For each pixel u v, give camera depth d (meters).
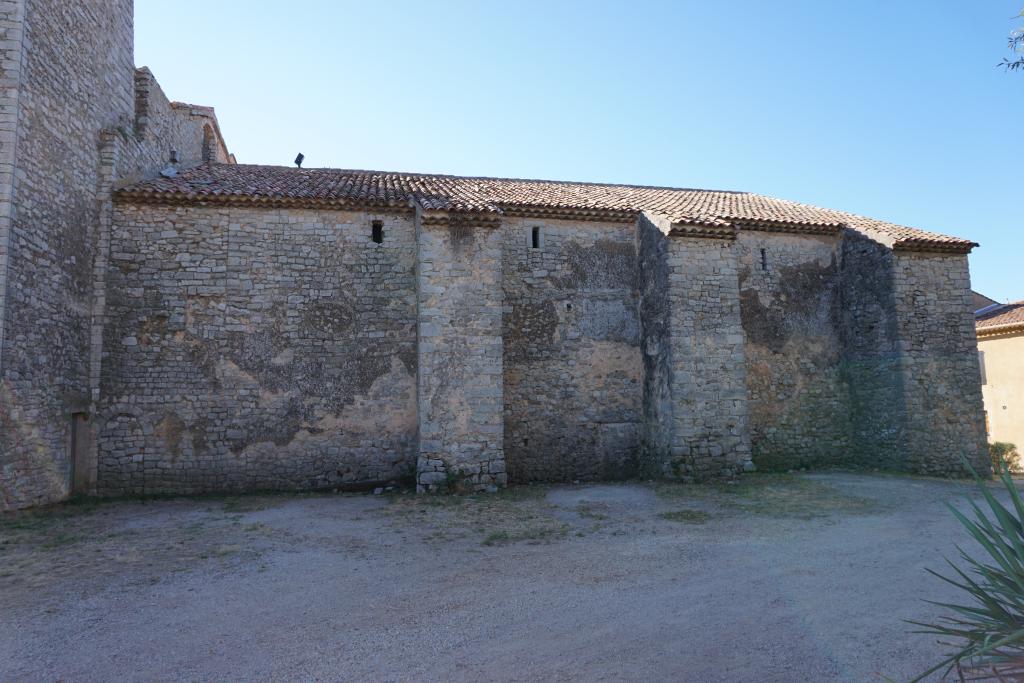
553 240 12.56
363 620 4.77
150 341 10.41
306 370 10.92
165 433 10.30
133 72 11.71
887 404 12.79
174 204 10.72
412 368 11.29
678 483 10.73
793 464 13.12
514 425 11.89
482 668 3.94
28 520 8.02
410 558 6.43
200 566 6.14
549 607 5.02
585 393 12.27
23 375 8.32
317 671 3.92
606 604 5.07
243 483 10.48
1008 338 19.67
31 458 8.54
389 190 12.36
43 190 8.77
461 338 10.53
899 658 3.99
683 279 11.45
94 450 9.98
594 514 8.45
